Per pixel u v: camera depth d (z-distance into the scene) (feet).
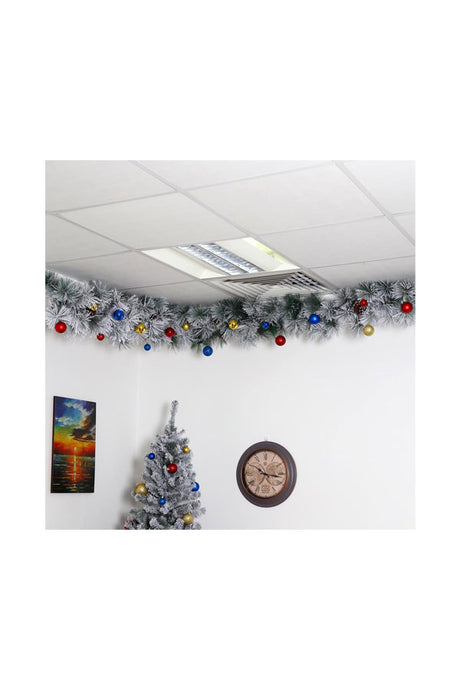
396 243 11.73
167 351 16.53
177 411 16.33
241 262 12.98
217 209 10.25
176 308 15.66
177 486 14.64
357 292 14.03
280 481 15.15
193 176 9.12
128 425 16.25
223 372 16.05
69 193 9.62
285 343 15.48
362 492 14.55
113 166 8.78
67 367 14.39
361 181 9.30
